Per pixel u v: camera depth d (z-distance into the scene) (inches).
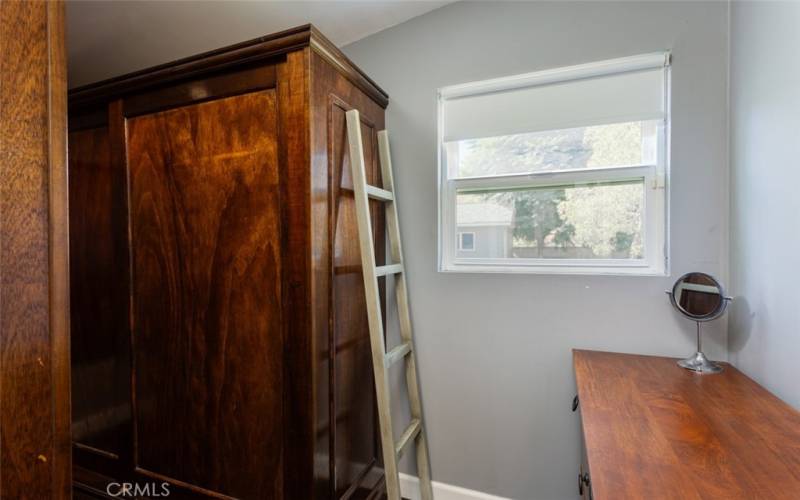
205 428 59.6
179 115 59.8
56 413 20.7
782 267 41.3
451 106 69.8
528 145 66.9
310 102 51.4
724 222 54.2
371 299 56.4
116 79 63.2
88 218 68.6
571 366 61.9
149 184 62.4
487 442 67.1
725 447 30.7
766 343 44.4
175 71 58.7
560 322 62.4
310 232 51.7
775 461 28.7
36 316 19.9
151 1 63.1
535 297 63.7
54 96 20.8
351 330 62.0
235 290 57.0
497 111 66.7
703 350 55.4
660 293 57.2
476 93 68.2
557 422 62.9
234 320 57.2
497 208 68.7
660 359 55.0
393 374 72.7
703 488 25.4
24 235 19.4
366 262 56.7
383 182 68.9
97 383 68.6
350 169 61.0
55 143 20.8
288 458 53.7
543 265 65.6
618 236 61.6
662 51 56.9
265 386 55.4
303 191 51.8
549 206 65.6
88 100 66.6
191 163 59.2
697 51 55.2
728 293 53.5
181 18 68.0
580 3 61.2
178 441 61.5
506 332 65.6
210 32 72.5
